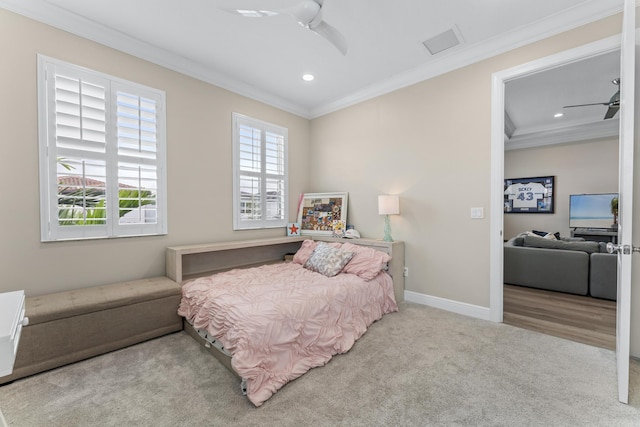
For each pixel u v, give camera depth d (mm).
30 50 2158
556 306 3123
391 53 2850
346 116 3979
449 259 3002
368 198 3734
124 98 2619
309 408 1558
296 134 4293
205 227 3240
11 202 2102
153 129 2801
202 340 2295
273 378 1741
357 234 3693
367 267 2920
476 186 2801
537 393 1664
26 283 2162
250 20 2355
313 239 3934
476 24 2408
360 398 1636
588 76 3461
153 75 2805
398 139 3412
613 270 3289
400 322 2711
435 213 3100
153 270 2830
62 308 1959
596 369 1902
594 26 2189
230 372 1902
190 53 2861
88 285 2445
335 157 4125
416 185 3252
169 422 1462
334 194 4055
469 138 2842
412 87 3275
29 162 2164
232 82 3414
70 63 2326
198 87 3156
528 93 3967
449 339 2354
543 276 3734
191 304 2420
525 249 3871
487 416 1487
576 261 3508
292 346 1925
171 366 1978
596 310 2998
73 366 1968
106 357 2092
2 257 2076
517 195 6645
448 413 1511
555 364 1968
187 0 2131
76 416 1506
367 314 2650
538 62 2436
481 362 2000
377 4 2162
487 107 2723
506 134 5801
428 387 1728
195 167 3141
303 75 3320
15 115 2107
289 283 2605
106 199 2523
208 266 3338
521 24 2410
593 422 1435
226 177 3434
